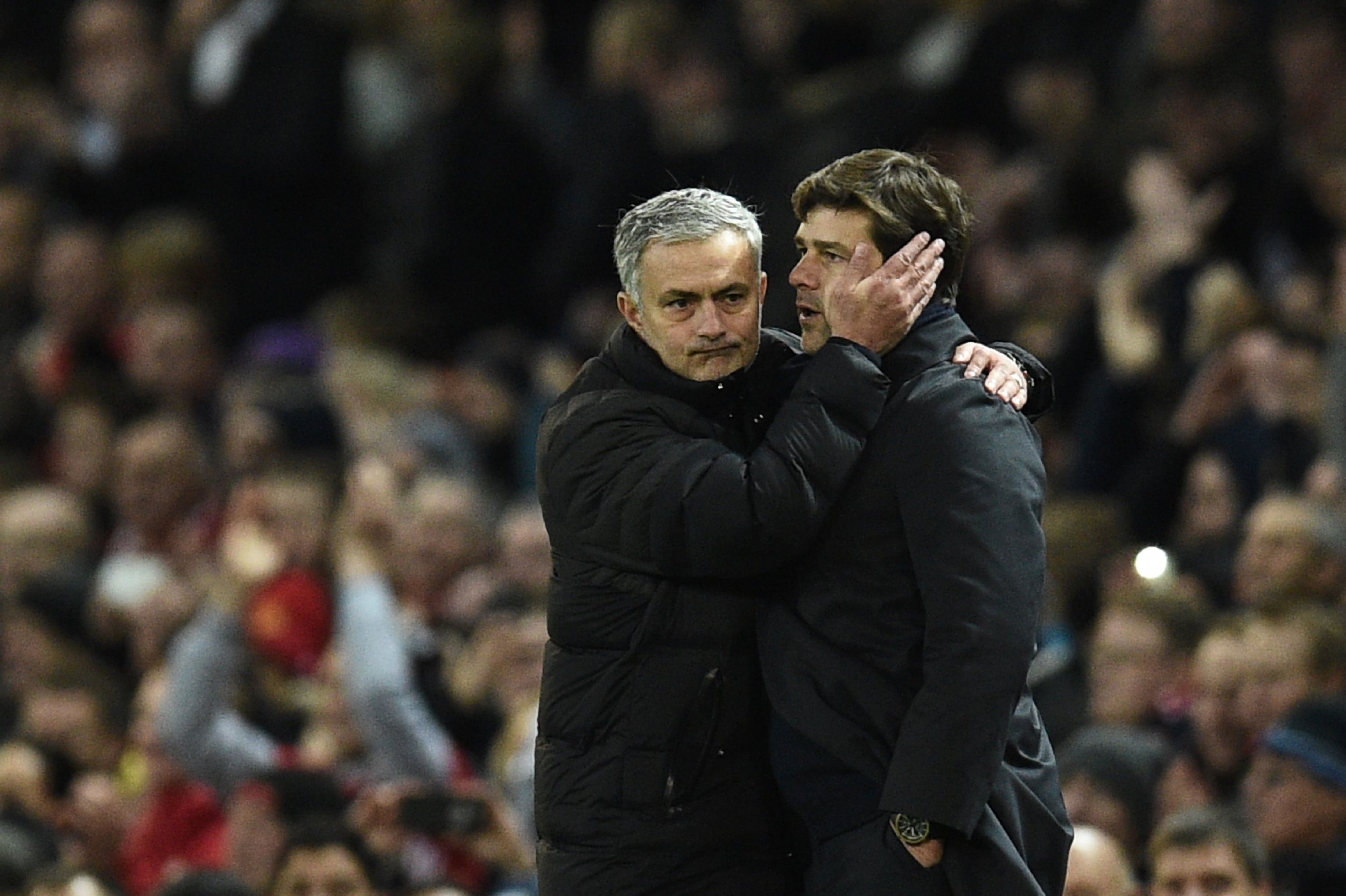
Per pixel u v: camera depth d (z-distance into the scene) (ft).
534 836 92.99
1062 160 128.26
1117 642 93.97
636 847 58.85
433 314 142.82
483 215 146.00
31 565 127.85
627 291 59.67
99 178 155.02
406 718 99.66
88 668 114.62
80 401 138.82
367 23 156.04
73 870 88.94
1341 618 94.79
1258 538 97.86
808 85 134.10
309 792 92.94
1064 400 120.26
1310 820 83.46
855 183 59.11
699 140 135.64
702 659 59.00
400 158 147.54
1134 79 128.16
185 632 110.73
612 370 60.44
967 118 132.77
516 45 157.17
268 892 86.63
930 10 137.28
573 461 59.47
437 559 110.22
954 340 59.26
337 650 103.60
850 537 58.29
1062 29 133.69
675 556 58.18
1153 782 85.97
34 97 163.84
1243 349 109.09
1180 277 115.24
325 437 129.59
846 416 57.52
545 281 141.08
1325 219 119.24
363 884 85.30
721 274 58.39
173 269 145.38
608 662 59.41
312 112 152.35
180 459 128.47
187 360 140.56
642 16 144.97
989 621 56.08
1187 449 109.81
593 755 59.36
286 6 153.79
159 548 128.67
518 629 101.76
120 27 157.58
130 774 110.63
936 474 57.21
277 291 152.97
